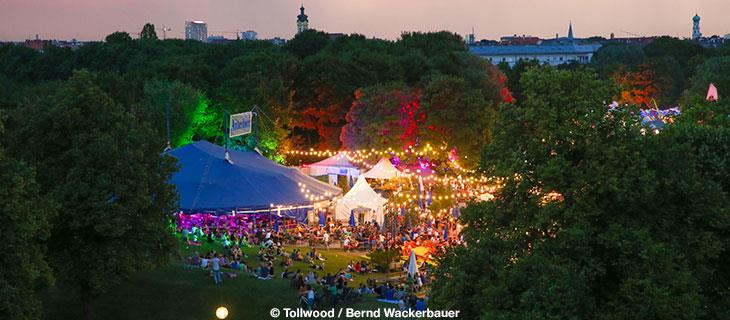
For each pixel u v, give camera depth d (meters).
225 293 37.00
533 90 25.11
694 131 26.28
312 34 143.62
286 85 93.50
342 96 92.56
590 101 23.83
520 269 22.66
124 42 145.00
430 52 130.88
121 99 82.62
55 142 32.41
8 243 25.64
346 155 71.88
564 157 23.88
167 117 74.06
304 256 47.50
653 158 23.34
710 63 118.19
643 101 135.38
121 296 36.09
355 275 44.62
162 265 33.97
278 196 50.72
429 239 51.28
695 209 23.36
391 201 57.56
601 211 22.81
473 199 26.39
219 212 48.12
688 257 23.33
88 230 31.89
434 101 77.19
